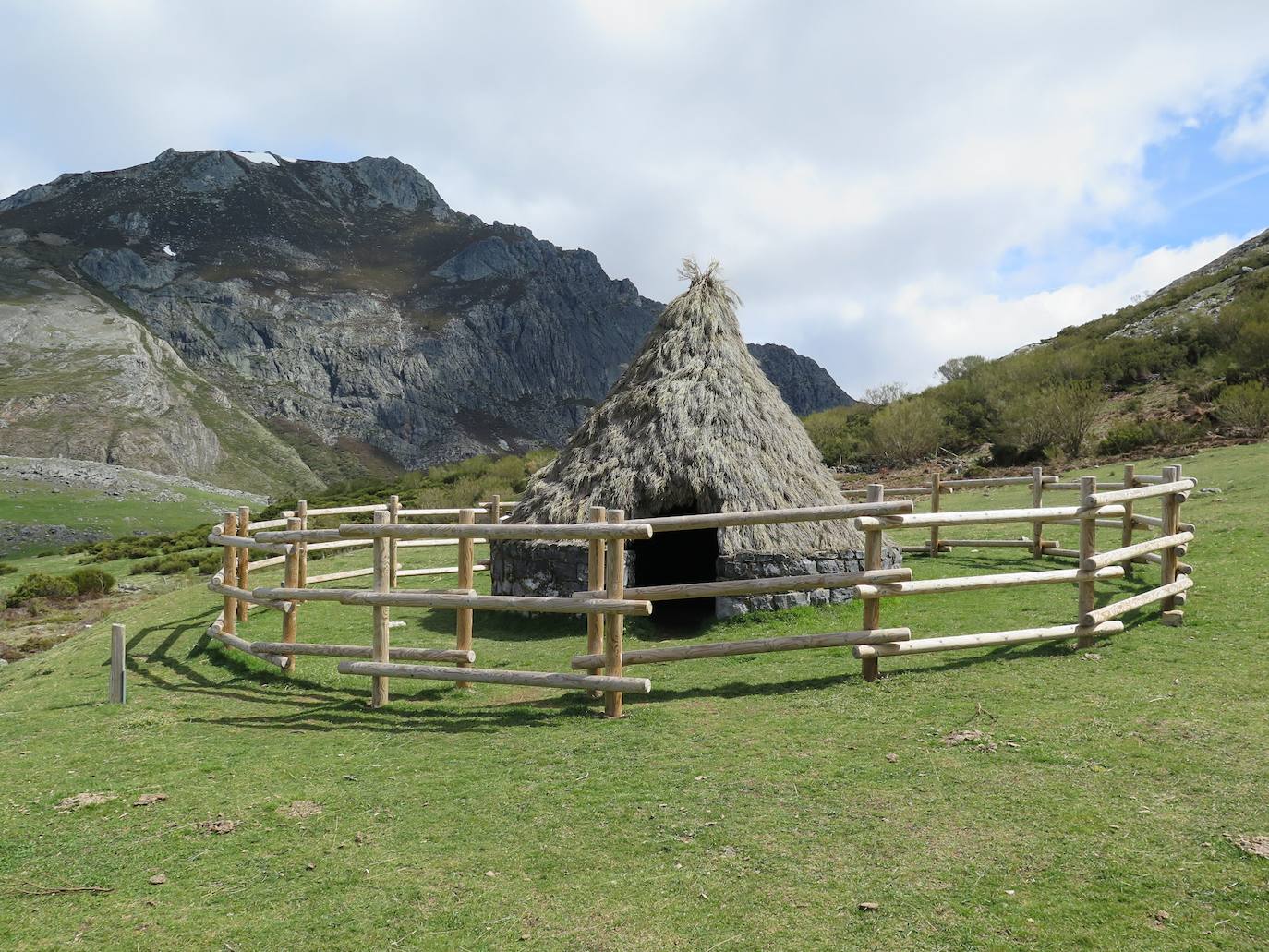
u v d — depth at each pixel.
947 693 6.11
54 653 11.77
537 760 5.38
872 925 3.29
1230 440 20.59
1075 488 11.27
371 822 4.55
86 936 3.50
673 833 4.20
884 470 28.11
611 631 6.34
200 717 6.91
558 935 3.35
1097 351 31.88
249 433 150.25
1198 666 6.23
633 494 9.97
